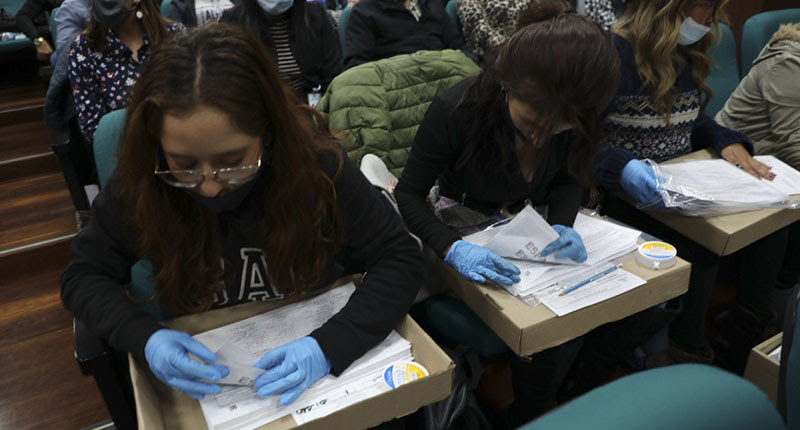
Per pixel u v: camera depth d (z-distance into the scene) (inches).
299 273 35.1
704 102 62.8
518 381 48.4
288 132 30.2
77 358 33.5
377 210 36.3
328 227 35.5
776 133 66.9
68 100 72.9
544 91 35.4
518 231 41.4
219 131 26.7
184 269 33.7
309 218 33.3
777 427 13.3
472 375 49.4
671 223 52.4
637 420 12.1
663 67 55.7
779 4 92.0
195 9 105.3
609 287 39.0
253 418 28.5
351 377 31.4
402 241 36.6
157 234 32.2
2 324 71.5
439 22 103.0
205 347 30.6
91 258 34.0
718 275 76.4
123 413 36.6
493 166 44.8
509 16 98.7
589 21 36.0
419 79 59.4
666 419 12.2
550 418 12.5
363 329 32.7
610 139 61.9
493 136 42.8
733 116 73.2
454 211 49.9
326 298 37.2
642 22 55.6
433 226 45.0
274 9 87.2
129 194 31.4
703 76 59.8
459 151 45.4
